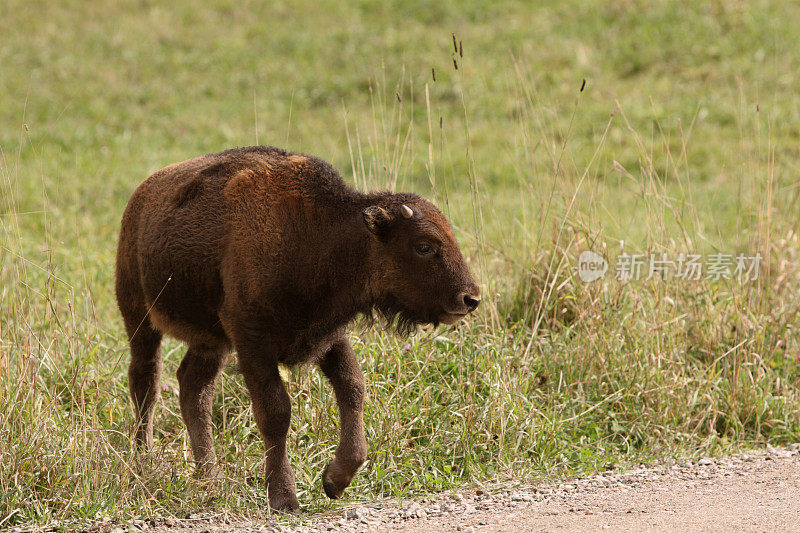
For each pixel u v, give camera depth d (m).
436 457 20.36
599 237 26.33
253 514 17.38
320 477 19.28
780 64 60.56
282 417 17.69
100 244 35.09
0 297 23.41
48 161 48.94
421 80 60.62
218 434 20.91
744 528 15.58
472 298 17.11
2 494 16.98
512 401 21.39
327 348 18.28
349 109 58.22
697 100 57.03
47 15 77.56
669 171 47.00
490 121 55.41
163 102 61.34
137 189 20.11
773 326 25.52
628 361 23.69
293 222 17.75
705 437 22.56
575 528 15.79
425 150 50.25
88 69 66.44
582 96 58.53
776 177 41.25
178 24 76.31
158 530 16.70
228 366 22.88
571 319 25.61
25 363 19.69
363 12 77.12
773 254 29.05
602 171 46.09
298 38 71.56
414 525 16.58
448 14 74.50
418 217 17.28
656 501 17.59
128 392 22.64
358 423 17.98
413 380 21.66
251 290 17.52
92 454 18.22
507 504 17.83
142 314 20.02
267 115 57.97
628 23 69.62
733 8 68.69
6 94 60.84
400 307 17.77
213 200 18.22
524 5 75.31
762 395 23.45
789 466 20.02
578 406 22.84
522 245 29.44
